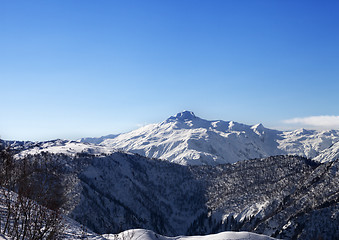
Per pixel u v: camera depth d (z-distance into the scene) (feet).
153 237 184.44
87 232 106.01
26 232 62.85
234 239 216.13
